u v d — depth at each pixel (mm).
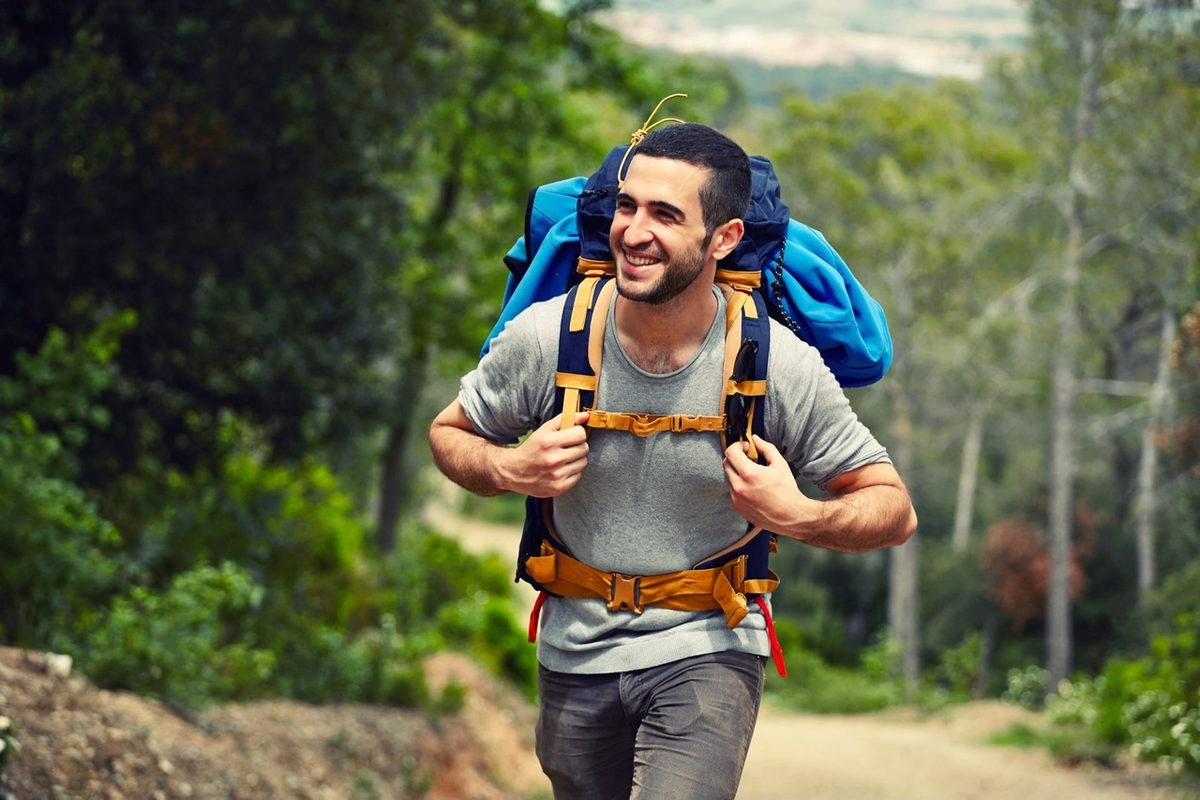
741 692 4004
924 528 64688
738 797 18109
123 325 12445
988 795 18188
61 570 10203
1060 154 43625
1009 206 45969
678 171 3549
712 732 3916
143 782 8539
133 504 15750
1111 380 49156
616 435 3809
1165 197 42219
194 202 14359
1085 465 53500
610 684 4086
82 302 15156
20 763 7605
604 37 28297
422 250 29359
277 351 16203
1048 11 42469
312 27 14219
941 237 47031
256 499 17156
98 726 8727
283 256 15891
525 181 30125
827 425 3852
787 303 4164
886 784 19328
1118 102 42219
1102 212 43562
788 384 3797
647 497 3877
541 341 3863
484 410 4012
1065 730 23594
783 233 4055
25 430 11234
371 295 17922
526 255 4387
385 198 17266
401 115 16219
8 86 13750
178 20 13789
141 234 14312
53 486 10430
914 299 49062
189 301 15062
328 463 19922
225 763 9984
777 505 3619
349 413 18375
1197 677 19125
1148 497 43219
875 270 48844
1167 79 41469
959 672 47719
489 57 26984
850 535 3705
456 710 18031
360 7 14633
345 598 19328
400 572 24781
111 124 13719
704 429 3768
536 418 3994
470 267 30969
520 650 25297
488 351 4039
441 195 30328
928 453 64438
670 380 3768
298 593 18047
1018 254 47875
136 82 14148
